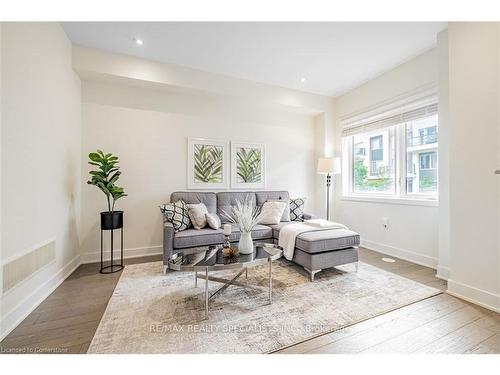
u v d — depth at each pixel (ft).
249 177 13.44
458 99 6.95
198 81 11.17
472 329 5.40
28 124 6.20
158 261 10.22
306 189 15.14
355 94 13.21
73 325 5.52
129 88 10.85
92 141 10.27
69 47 8.87
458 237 7.00
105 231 10.46
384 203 11.53
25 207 6.01
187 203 11.00
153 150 11.30
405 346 4.84
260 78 12.10
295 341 4.97
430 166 9.96
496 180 6.19
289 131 14.61
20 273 5.73
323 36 8.62
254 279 8.23
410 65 10.25
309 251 8.17
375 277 8.43
